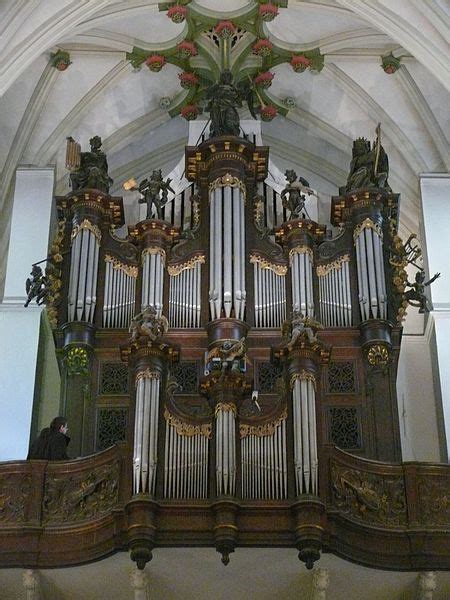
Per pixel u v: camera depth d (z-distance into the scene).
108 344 20.92
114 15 23.28
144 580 17.52
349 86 25.25
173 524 16.83
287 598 18.20
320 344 18.05
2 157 24.84
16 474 17.84
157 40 24.47
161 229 21.81
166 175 26.20
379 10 22.34
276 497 17.00
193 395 20.36
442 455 22.34
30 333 22.86
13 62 21.66
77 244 21.73
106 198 22.33
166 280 21.50
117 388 20.58
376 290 21.23
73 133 25.52
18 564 17.27
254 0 23.38
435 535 17.55
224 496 16.77
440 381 22.77
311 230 21.94
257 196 22.39
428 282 21.77
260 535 16.83
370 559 17.33
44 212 24.23
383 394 20.44
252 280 21.47
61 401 20.39
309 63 24.75
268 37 24.30
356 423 20.28
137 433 17.28
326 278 21.70
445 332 23.20
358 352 20.88
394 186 25.64
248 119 25.67
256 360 20.70
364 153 23.19
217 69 24.56
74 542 17.33
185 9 23.34
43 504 17.61
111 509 17.16
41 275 21.56
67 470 17.80
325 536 16.95
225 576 17.77
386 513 17.66
